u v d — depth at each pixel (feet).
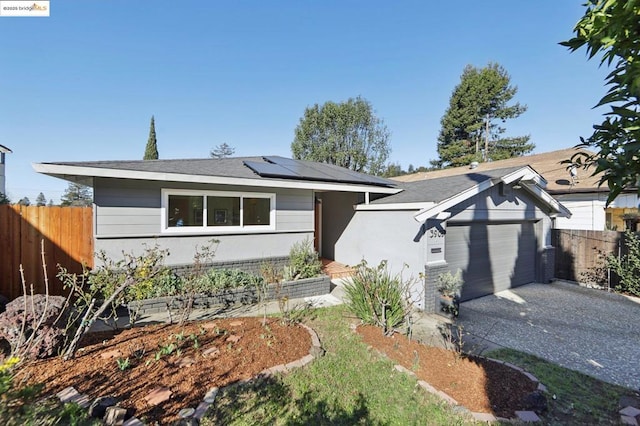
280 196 31.60
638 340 20.30
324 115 116.47
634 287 29.89
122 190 24.27
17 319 13.43
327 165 47.03
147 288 22.09
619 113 5.91
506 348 18.62
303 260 30.30
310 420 11.16
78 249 25.21
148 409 10.77
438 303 25.26
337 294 28.96
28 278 23.88
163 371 13.07
